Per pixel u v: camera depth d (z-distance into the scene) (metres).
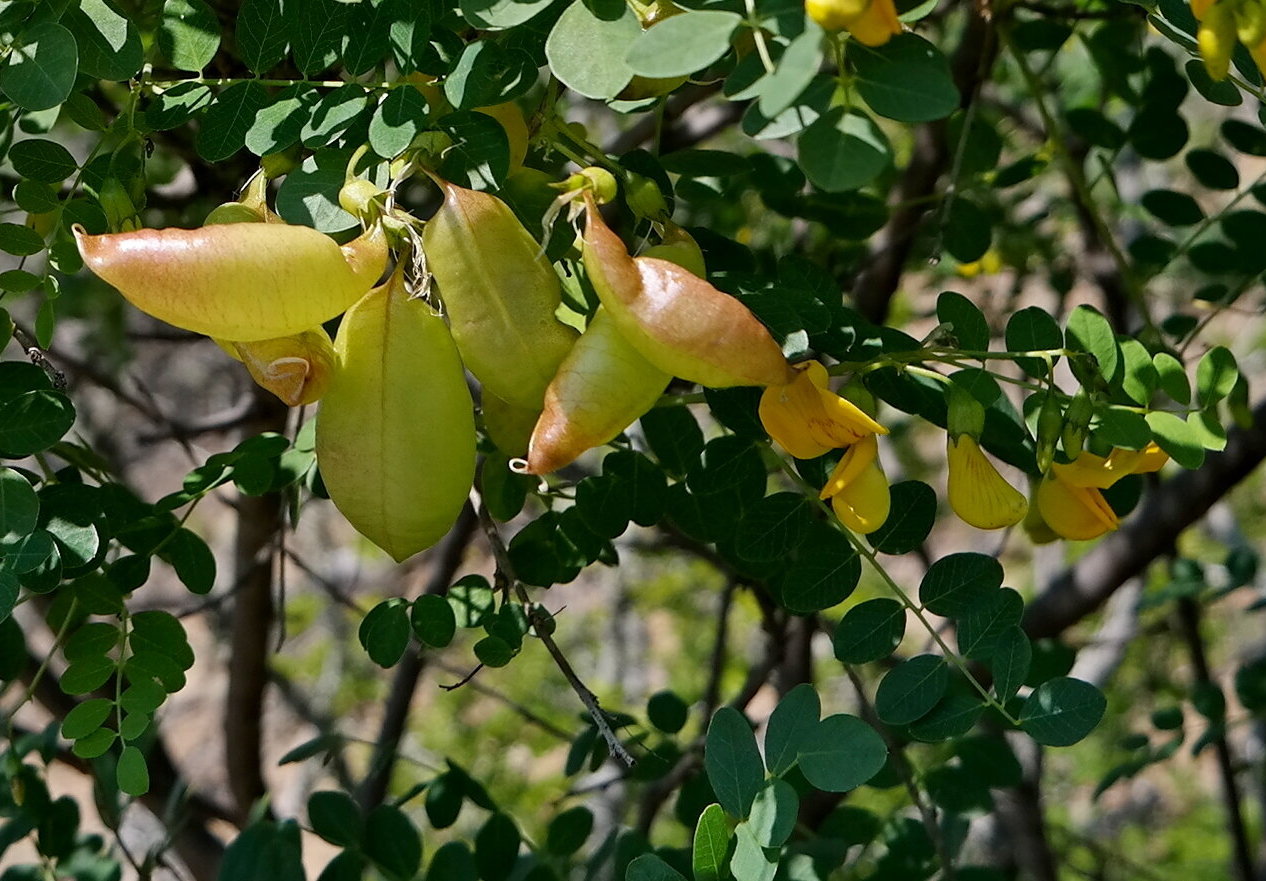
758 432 0.69
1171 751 0.93
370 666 2.18
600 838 1.38
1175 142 0.86
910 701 0.67
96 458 0.74
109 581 0.71
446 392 0.62
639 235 0.70
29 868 0.82
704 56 0.59
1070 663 0.82
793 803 0.64
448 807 0.80
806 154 0.59
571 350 0.62
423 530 0.63
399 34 0.65
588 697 0.67
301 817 1.88
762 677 0.94
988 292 1.14
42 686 0.93
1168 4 0.65
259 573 0.97
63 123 0.88
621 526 0.72
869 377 0.69
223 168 0.82
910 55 0.60
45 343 0.67
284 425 0.95
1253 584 1.01
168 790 1.00
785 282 0.70
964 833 0.82
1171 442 0.66
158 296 0.60
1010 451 0.69
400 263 0.63
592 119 1.03
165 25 0.67
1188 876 1.80
